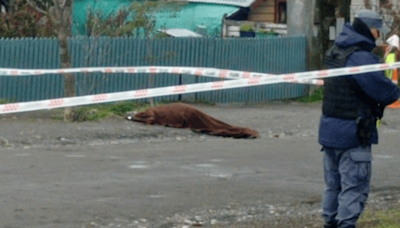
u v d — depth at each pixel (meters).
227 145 36.72
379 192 26.59
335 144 17.44
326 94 17.66
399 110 53.81
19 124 39.78
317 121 47.44
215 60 57.31
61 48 42.84
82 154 32.47
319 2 63.44
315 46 63.06
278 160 32.47
